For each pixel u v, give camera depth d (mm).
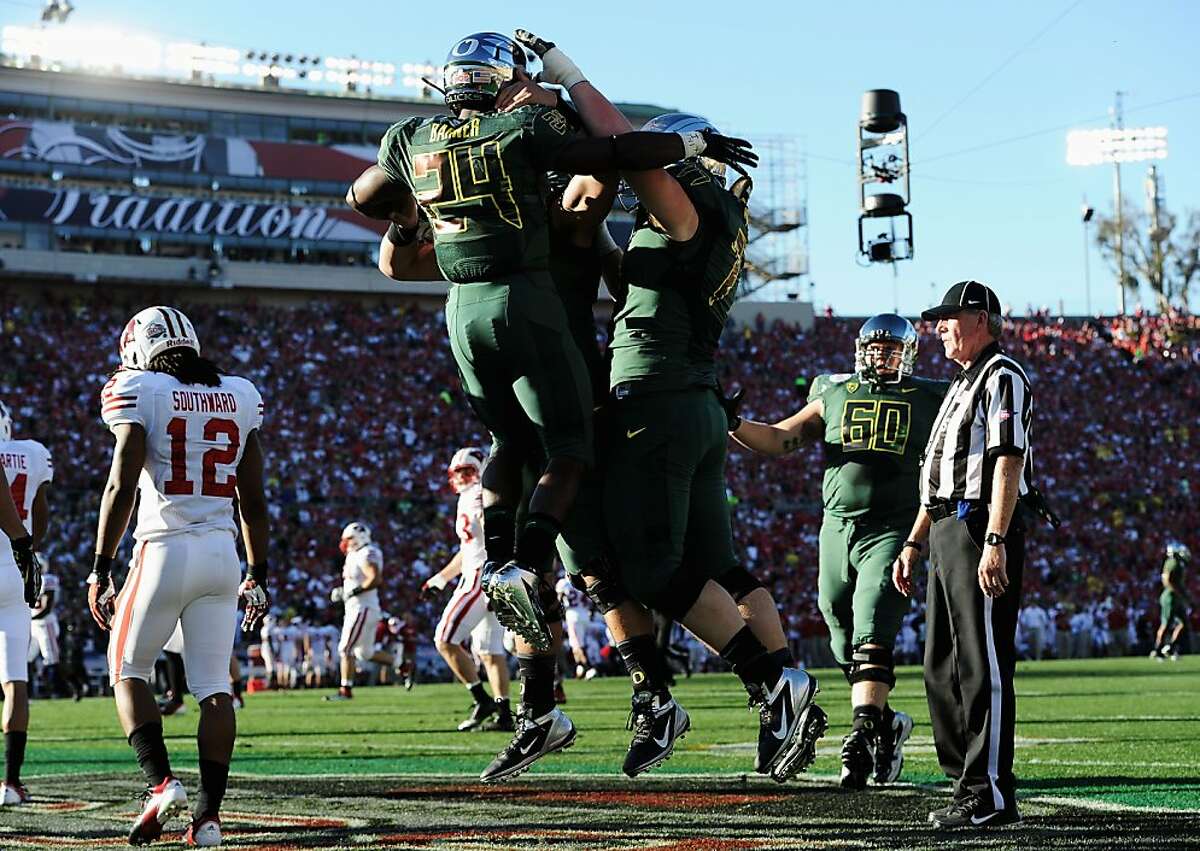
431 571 32188
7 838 4930
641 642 5328
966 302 5129
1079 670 20219
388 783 6613
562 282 5199
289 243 43500
